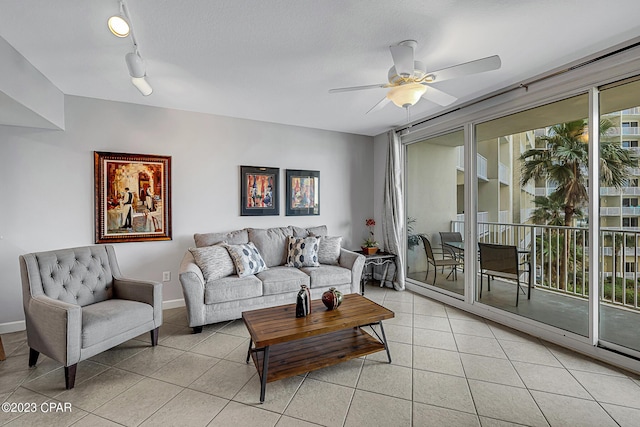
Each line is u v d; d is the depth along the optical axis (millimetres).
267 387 2031
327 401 1880
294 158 4328
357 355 2215
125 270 3365
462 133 3619
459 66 1872
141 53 2256
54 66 2459
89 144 3199
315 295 3467
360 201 4879
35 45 2121
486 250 3348
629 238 2363
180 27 1923
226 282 3004
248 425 1672
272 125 4160
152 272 3492
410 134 4305
